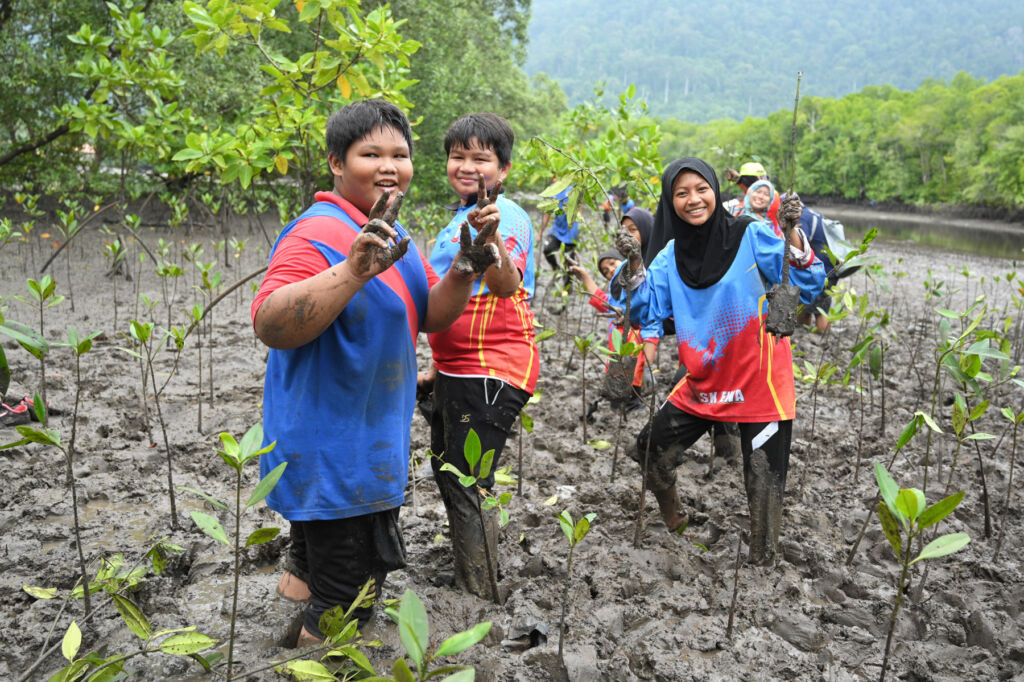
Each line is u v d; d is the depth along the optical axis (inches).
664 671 106.7
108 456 182.2
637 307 142.9
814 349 323.3
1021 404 249.3
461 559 124.0
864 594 130.9
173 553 132.3
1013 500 171.8
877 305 460.1
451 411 122.3
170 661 104.8
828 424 227.3
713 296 133.3
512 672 104.5
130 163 568.7
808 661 110.3
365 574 100.2
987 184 2743.6
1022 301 285.1
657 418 142.2
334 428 92.7
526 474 183.6
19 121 633.6
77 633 82.0
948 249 1152.8
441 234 130.0
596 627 116.5
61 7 562.3
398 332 94.7
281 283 85.7
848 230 1674.5
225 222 558.6
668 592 128.8
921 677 108.1
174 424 208.1
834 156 3804.1
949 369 145.1
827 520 160.1
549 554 138.6
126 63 341.7
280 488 94.3
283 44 762.2
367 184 96.0
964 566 141.0
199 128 501.4
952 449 208.4
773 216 264.5
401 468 97.8
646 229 246.4
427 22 815.1
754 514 134.7
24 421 202.1
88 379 240.8
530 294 129.9
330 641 86.4
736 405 133.0
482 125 124.0
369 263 78.9
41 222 660.7
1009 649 113.5
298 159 199.6
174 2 532.1
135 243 557.9
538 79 2492.6
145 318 336.8
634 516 158.4
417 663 61.9
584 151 252.8
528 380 125.3
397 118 97.6
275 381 96.0
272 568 135.9
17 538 141.4
